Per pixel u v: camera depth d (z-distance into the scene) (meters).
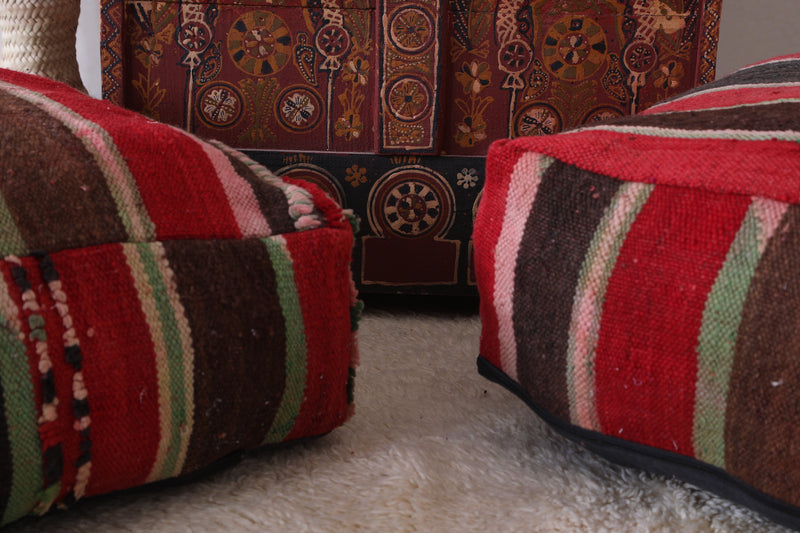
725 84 0.87
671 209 0.62
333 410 0.76
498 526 0.65
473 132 1.31
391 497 0.69
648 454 0.67
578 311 0.66
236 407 0.66
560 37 1.28
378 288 1.34
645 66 1.28
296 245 0.69
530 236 0.71
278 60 1.29
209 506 0.67
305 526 0.64
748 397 0.57
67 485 0.58
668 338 0.61
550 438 0.84
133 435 0.60
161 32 1.29
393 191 1.30
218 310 0.64
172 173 0.66
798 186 0.57
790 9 2.23
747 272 0.57
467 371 1.06
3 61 1.34
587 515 0.67
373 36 1.27
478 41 1.28
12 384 0.53
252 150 1.30
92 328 0.57
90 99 0.78
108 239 0.59
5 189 0.57
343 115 1.30
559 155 0.70
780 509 0.58
